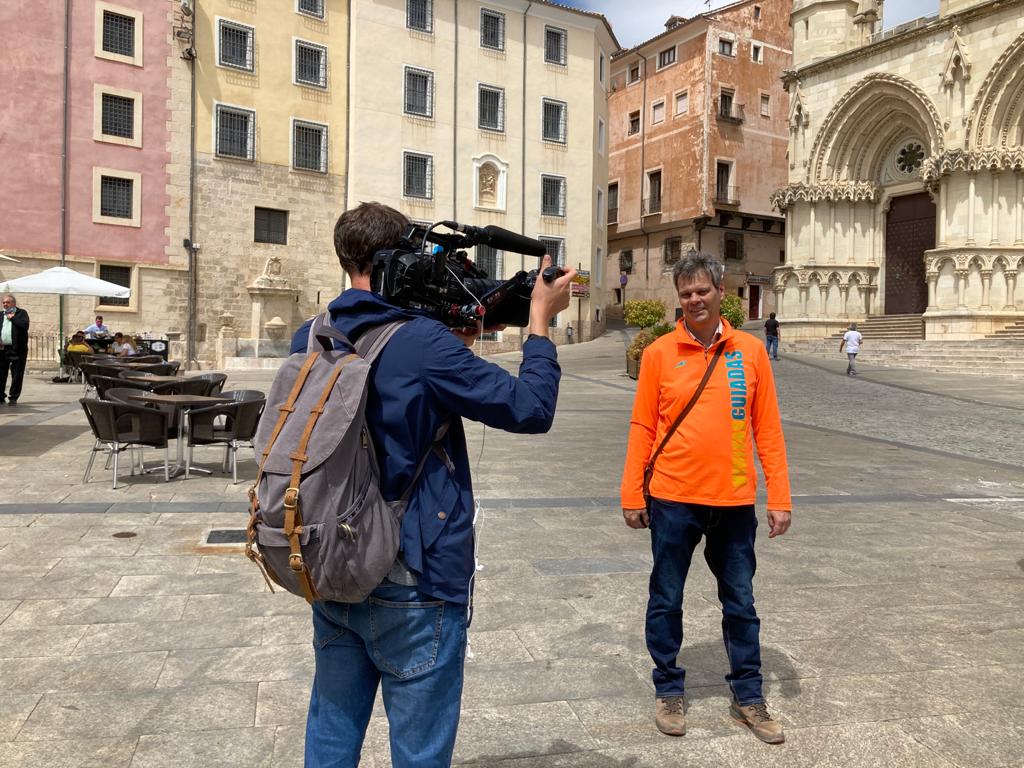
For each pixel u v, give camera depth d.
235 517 6.09
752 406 3.03
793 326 32.16
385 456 1.80
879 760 2.79
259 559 1.80
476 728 2.98
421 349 1.79
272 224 31.06
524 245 2.08
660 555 3.01
